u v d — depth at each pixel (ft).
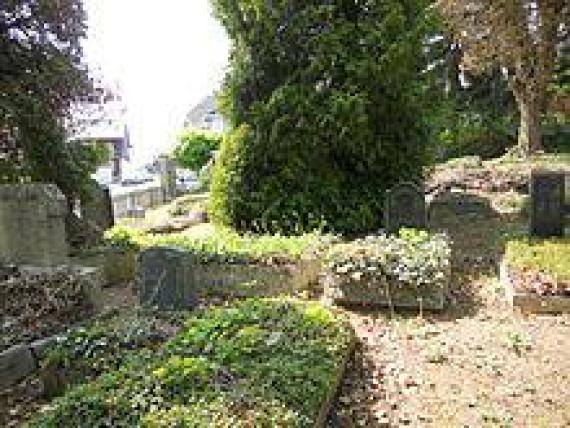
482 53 62.49
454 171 54.03
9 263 28.04
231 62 37.70
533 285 23.02
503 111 79.56
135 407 12.88
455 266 30.40
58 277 25.41
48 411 13.92
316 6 36.70
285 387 14.14
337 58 35.58
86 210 36.65
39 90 33.42
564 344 19.34
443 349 19.54
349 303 24.84
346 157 36.50
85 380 16.89
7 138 33.35
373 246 26.32
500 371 17.63
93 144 38.47
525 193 47.19
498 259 30.76
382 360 18.95
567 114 69.46
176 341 16.96
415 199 31.22
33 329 21.71
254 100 37.50
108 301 27.58
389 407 15.88
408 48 35.40
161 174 71.15
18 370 19.11
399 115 36.78
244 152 36.70
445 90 80.43
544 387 16.51
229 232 35.47
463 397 16.21
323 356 16.62
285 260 27.53
